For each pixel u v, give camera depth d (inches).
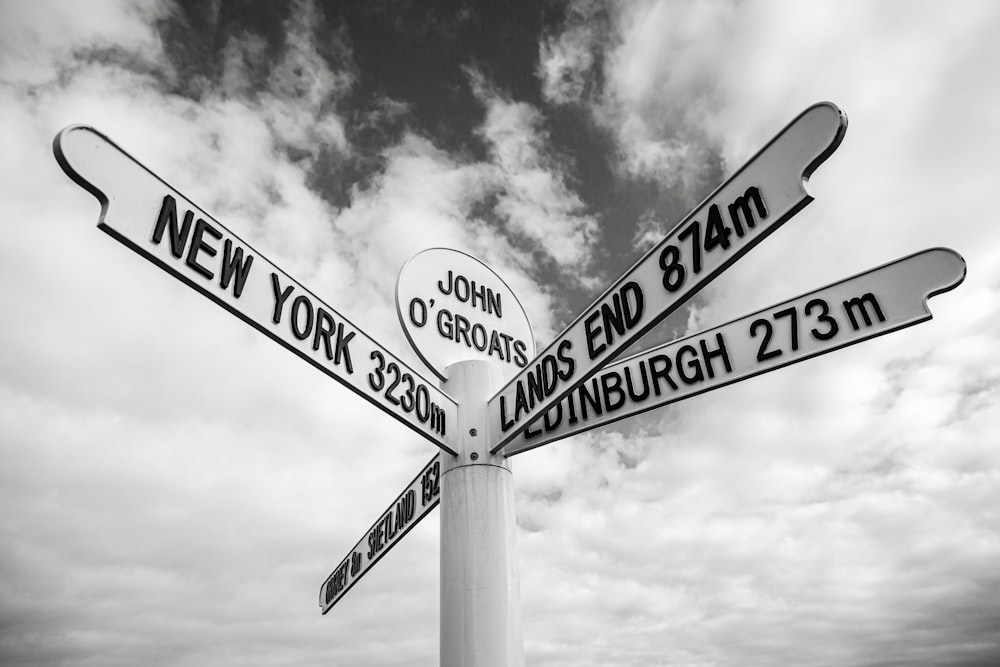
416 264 177.9
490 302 189.3
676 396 132.5
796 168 90.8
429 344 168.9
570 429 147.4
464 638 134.8
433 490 169.3
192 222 98.8
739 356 127.3
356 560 200.8
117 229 87.9
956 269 105.9
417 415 140.3
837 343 114.8
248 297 105.3
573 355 129.6
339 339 122.6
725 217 100.2
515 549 147.1
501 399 152.7
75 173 84.7
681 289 105.3
